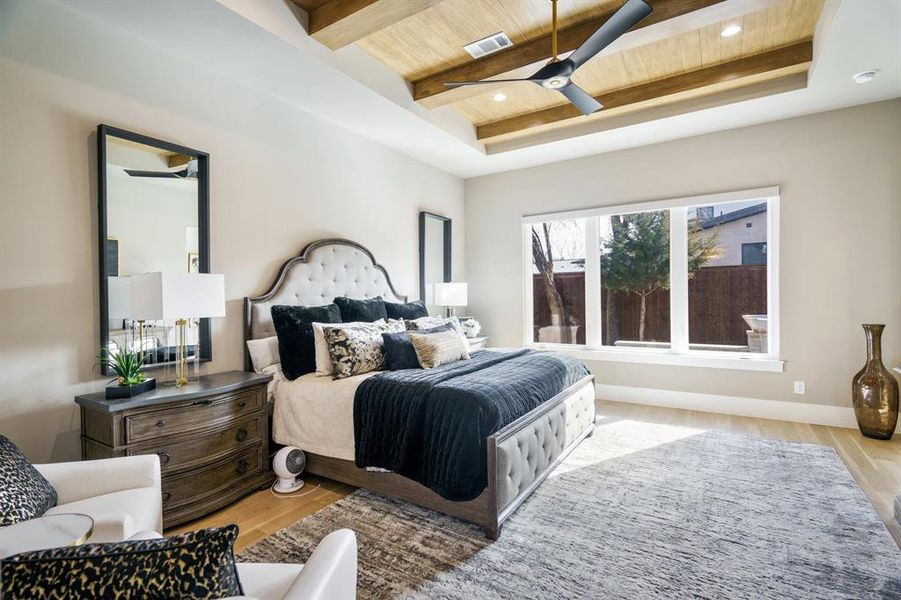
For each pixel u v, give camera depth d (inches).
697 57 131.8
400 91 140.1
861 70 121.9
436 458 88.6
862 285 147.1
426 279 202.8
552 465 112.8
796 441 137.3
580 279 205.2
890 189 142.9
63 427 90.4
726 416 165.9
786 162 157.2
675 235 180.7
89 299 94.6
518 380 105.0
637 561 78.0
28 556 28.0
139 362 96.1
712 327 176.9
